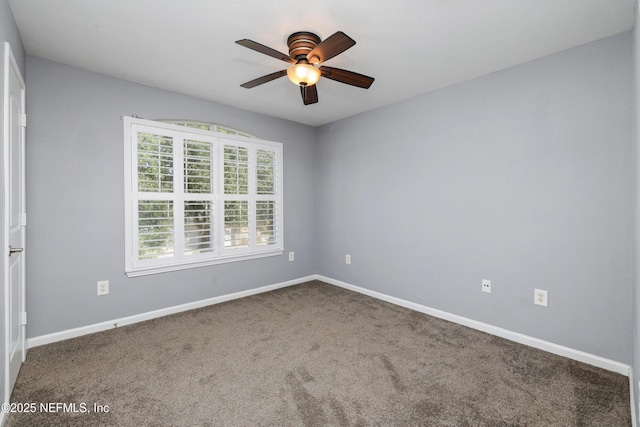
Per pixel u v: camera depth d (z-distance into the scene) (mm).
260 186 3891
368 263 3762
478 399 1787
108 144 2750
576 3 1736
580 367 2127
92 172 2674
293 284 4242
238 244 3689
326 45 1755
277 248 4039
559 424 1591
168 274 3135
